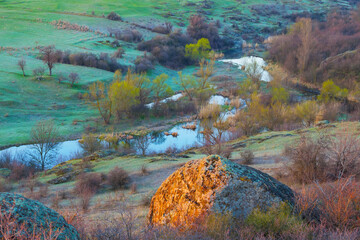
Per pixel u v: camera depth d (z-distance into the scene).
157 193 7.02
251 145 26.62
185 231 5.16
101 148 39.84
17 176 25.97
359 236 4.57
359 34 92.19
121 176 20.47
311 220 5.25
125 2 162.88
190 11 163.75
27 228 3.59
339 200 5.41
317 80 69.31
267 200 5.57
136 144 42.56
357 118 42.12
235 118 45.50
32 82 63.66
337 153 11.12
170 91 62.28
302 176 11.63
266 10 180.38
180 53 100.06
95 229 5.44
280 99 52.34
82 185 19.59
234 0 198.88
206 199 5.74
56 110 55.31
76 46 91.44
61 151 40.53
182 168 6.78
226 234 4.71
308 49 73.81
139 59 86.62
